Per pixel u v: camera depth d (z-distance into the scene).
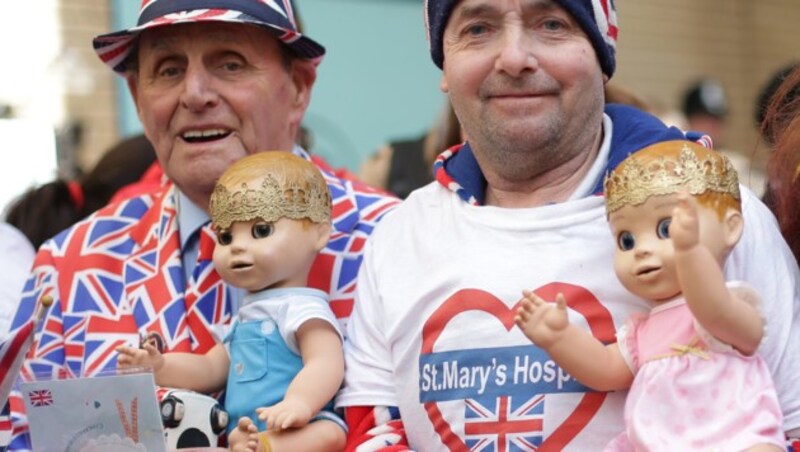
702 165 4.32
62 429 4.85
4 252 6.58
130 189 7.18
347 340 5.27
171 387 5.16
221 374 5.32
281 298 5.11
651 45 15.59
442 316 4.88
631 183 4.37
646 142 4.89
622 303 4.69
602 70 5.04
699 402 4.29
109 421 4.80
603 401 4.63
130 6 12.22
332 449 4.98
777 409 4.28
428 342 4.90
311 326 5.05
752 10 16.31
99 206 8.12
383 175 10.23
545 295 4.74
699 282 4.14
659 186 4.32
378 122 13.59
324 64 13.31
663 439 4.28
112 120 12.12
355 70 13.47
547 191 5.05
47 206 8.01
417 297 4.97
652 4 15.57
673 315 4.42
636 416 4.35
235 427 5.00
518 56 4.79
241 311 5.17
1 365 5.04
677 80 15.77
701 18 15.97
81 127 11.99
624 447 4.51
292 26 5.95
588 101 4.91
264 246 4.99
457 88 4.96
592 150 5.05
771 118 5.55
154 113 5.84
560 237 4.82
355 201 6.03
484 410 4.75
